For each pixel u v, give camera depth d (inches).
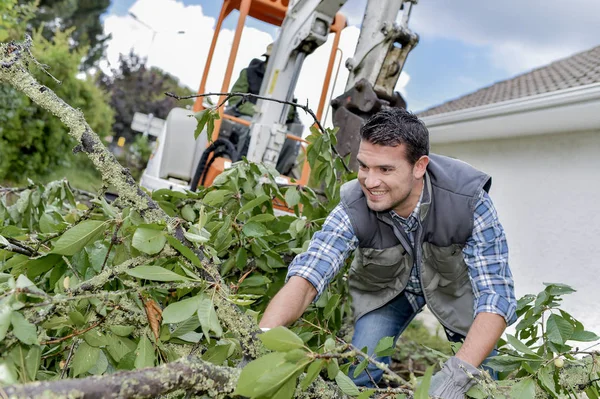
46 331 59.9
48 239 74.0
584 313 183.5
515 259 222.5
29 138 325.7
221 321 56.1
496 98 282.7
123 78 801.6
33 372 49.0
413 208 83.2
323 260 79.2
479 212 82.0
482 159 262.4
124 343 58.7
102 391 37.2
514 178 237.6
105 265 71.8
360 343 98.6
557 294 83.6
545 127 215.6
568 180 208.7
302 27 165.3
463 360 67.5
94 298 56.6
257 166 104.0
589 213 194.7
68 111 58.6
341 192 88.0
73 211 107.0
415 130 74.7
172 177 182.1
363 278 97.2
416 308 102.9
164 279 52.2
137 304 61.9
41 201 103.1
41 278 73.3
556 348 74.0
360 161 76.3
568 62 333.4
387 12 155.6
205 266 56.9
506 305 75.8
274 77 170.4
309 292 76.0
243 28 170.4
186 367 43.1
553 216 210.1
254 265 97.3
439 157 87.7
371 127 75.1
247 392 43.7
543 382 62.2
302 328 90.8
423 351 169.9
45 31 856.9
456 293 91.2
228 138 189.2
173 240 55.3
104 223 61.6
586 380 68.7
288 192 103.9
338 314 101.7
